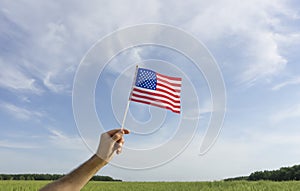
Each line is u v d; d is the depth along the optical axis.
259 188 21.44
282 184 24.02
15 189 21.19
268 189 21.25
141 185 28.53
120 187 26.28
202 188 23.52
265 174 58.22
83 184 1.91
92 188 24.06
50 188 1.85
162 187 25.73
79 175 1.91
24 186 22.52
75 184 1.89
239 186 23.05
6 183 26.67
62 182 1.88
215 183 25.92
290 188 21.34
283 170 59.56
